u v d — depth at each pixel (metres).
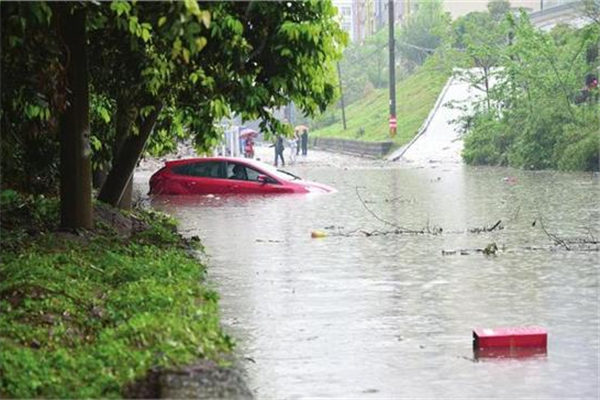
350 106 169.00
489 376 18.56
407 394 17.45
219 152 99.25
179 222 44.69
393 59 124.50
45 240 26.84
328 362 19.45
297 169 93.88
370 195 59.78
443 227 41.75
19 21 21.88
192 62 29.30
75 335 17.66
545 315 23.56
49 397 14.79
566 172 81.50
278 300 25.38
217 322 18.67
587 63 90.12
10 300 19.31
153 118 34.44
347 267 30.89
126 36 29.66
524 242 36.53
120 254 26.58
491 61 109.12
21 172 37.06
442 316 23.50
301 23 28.88
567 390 17.69
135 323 17.36
